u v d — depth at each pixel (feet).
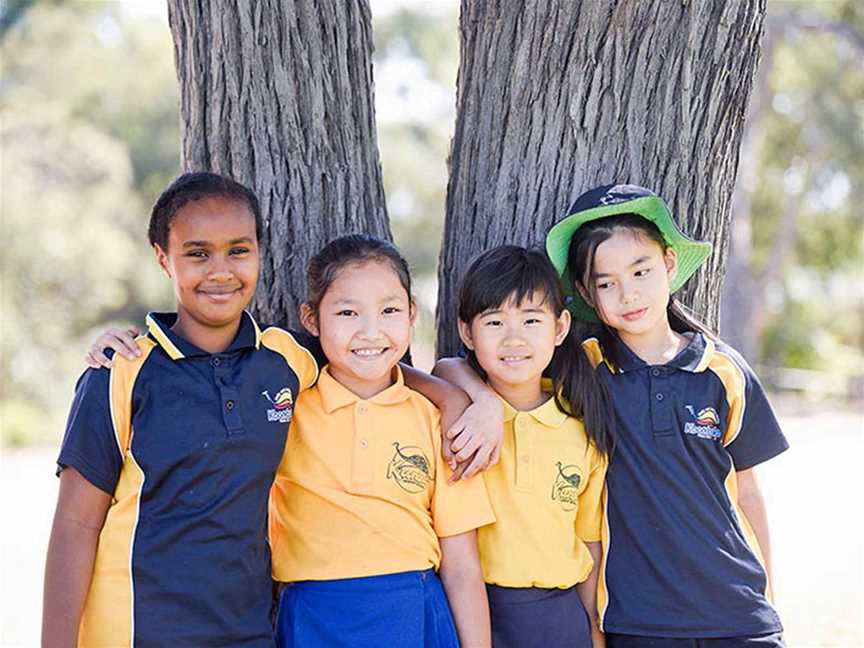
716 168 10.44
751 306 60.70
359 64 10.40
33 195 59.72
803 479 33.22
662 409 9.24
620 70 10.05
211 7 9.89
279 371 8.67
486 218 10.49
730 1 9.97
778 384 63.77
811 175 64.69
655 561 9.05
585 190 10.21
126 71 70.23
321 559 8.49
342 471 8.63
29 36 67.21
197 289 8.41
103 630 8.00
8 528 28.07
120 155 64.03
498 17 10.25
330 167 10.26
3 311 56.90
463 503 8.80
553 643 8.89
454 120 11.17
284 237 10.19
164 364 8.29
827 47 59.67
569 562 9.04
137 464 8.07
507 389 9.43
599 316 9.70
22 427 49.16
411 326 9.16
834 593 19.56
